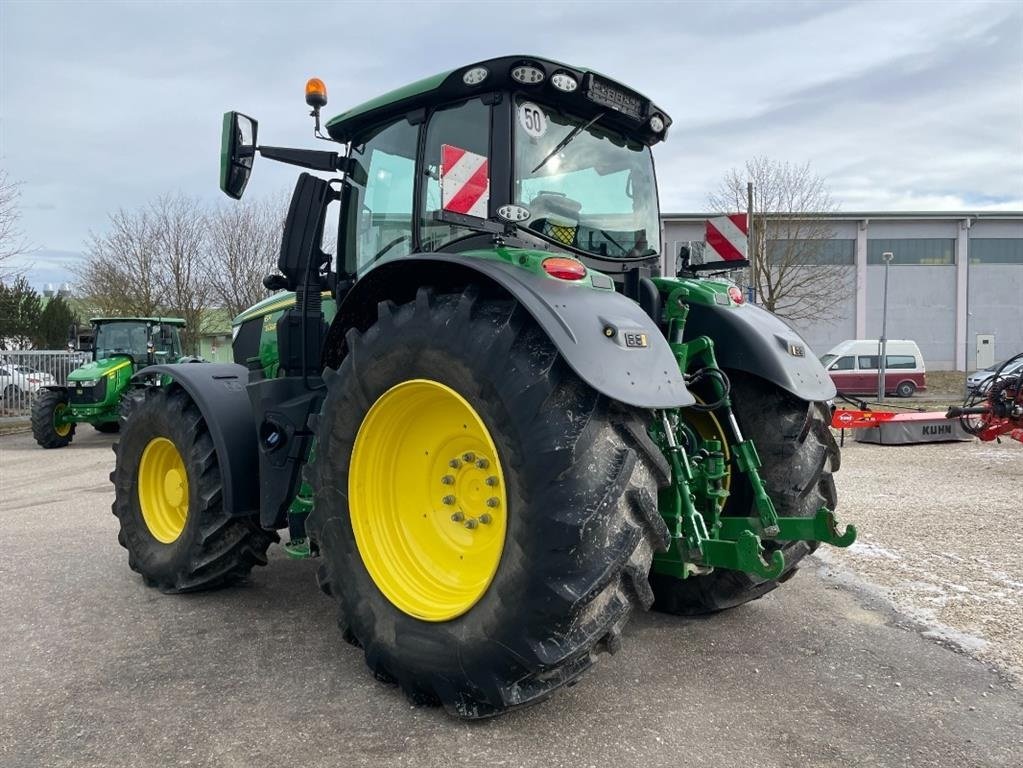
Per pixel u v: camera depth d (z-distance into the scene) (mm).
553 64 3076
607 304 2639
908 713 2730
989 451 9938
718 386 3311
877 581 4359
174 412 4160
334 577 3031
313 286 3975
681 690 2926
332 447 3031
